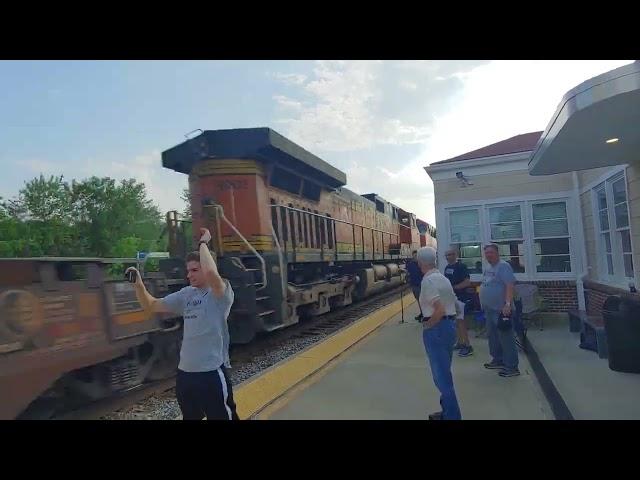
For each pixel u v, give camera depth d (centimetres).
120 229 5709
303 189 1288
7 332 453
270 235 1041
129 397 666
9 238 4616
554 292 1162
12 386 456
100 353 568
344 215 1619
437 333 467
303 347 998
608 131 599
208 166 1005
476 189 1238
